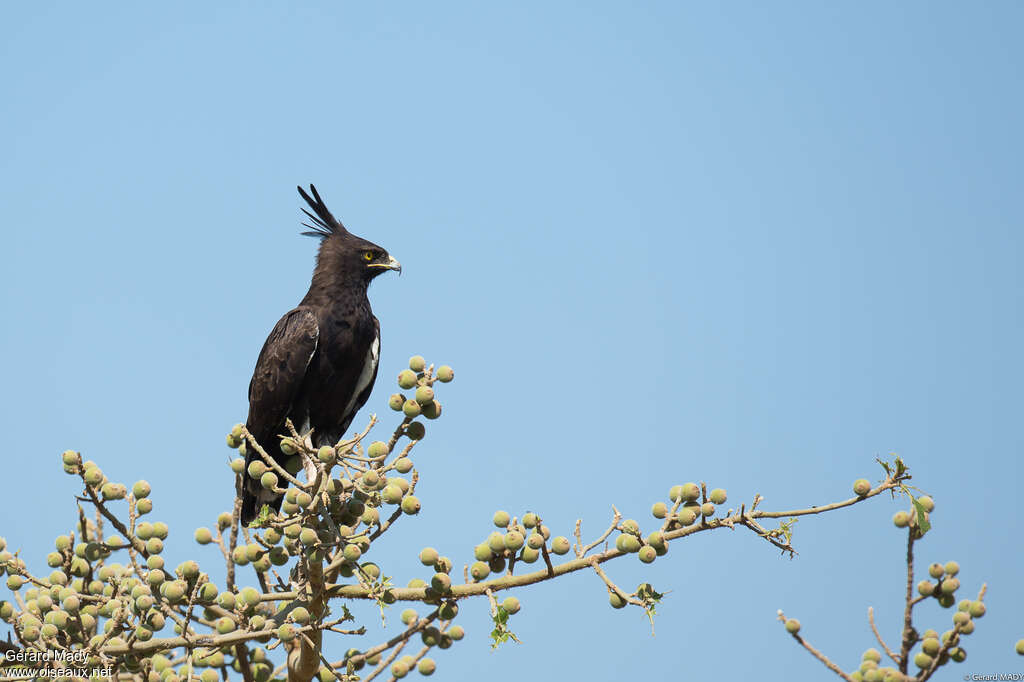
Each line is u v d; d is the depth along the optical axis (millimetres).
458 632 10219
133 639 10039
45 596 10469
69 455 10398
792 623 8891
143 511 10789
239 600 10492
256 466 11008
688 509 9656
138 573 10398
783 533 9344
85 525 11031
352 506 10703
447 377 10438
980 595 8781
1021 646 8578
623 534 9609
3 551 11188
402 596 10031
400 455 10398
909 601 8930
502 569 10148
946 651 8695
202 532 11594
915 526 9078
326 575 10727
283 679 11195
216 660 11125
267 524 10273
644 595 9406
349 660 10289
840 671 8797
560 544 9750
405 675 10242
